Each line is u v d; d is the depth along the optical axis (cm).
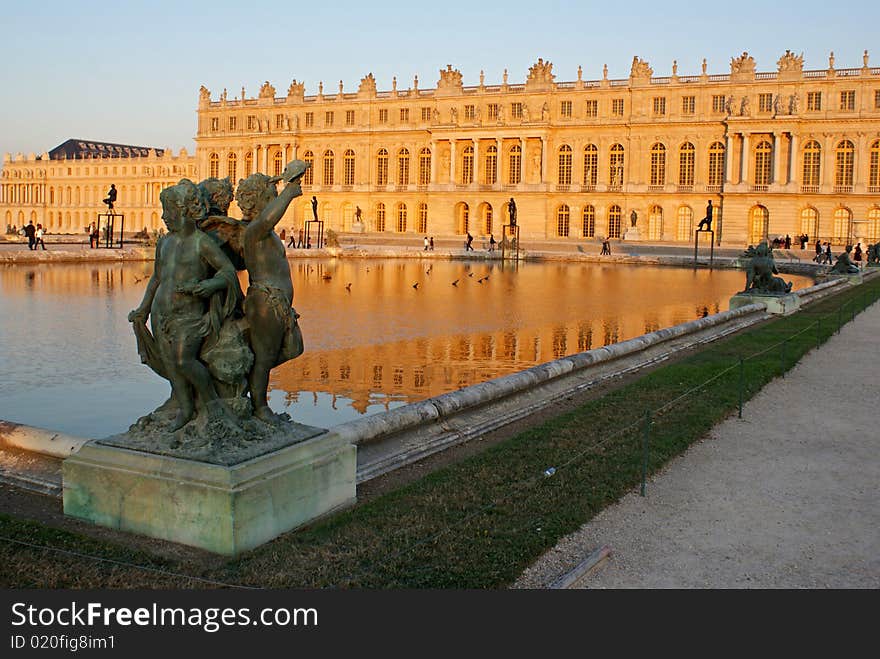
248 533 984
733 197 11862
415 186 14025
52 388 2136
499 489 1247
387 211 14350
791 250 10600
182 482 992
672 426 1692
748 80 11675
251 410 1106
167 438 1049
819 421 1820
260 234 1095
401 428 1475
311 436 1127
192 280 1041
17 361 2492
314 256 9481
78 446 1262
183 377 1042
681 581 998
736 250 11031
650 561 1052
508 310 4178
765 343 2894
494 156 13450
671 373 2238
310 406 1983
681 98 12181
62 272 5922
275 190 1125
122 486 1038
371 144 14375
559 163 13100
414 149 14025
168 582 897
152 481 1013
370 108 14288
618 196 12644
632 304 4644
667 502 1271
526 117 13025
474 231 13500
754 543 1121
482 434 1602
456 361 2633
